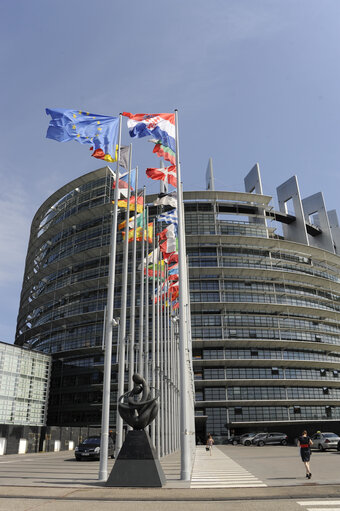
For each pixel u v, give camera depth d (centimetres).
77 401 7262
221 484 1472
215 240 8012
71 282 8194
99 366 7131
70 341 7719
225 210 8688
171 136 2222
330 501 1084
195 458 3120
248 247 8144
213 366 7200
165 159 2359
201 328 7344
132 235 2834
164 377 3853
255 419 6919
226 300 7606
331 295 8712
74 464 2581
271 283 7962
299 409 7175
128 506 1018
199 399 6969
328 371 7662
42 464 2591
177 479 1620
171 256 3130
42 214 9962
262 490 1305
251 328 7438
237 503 1067
